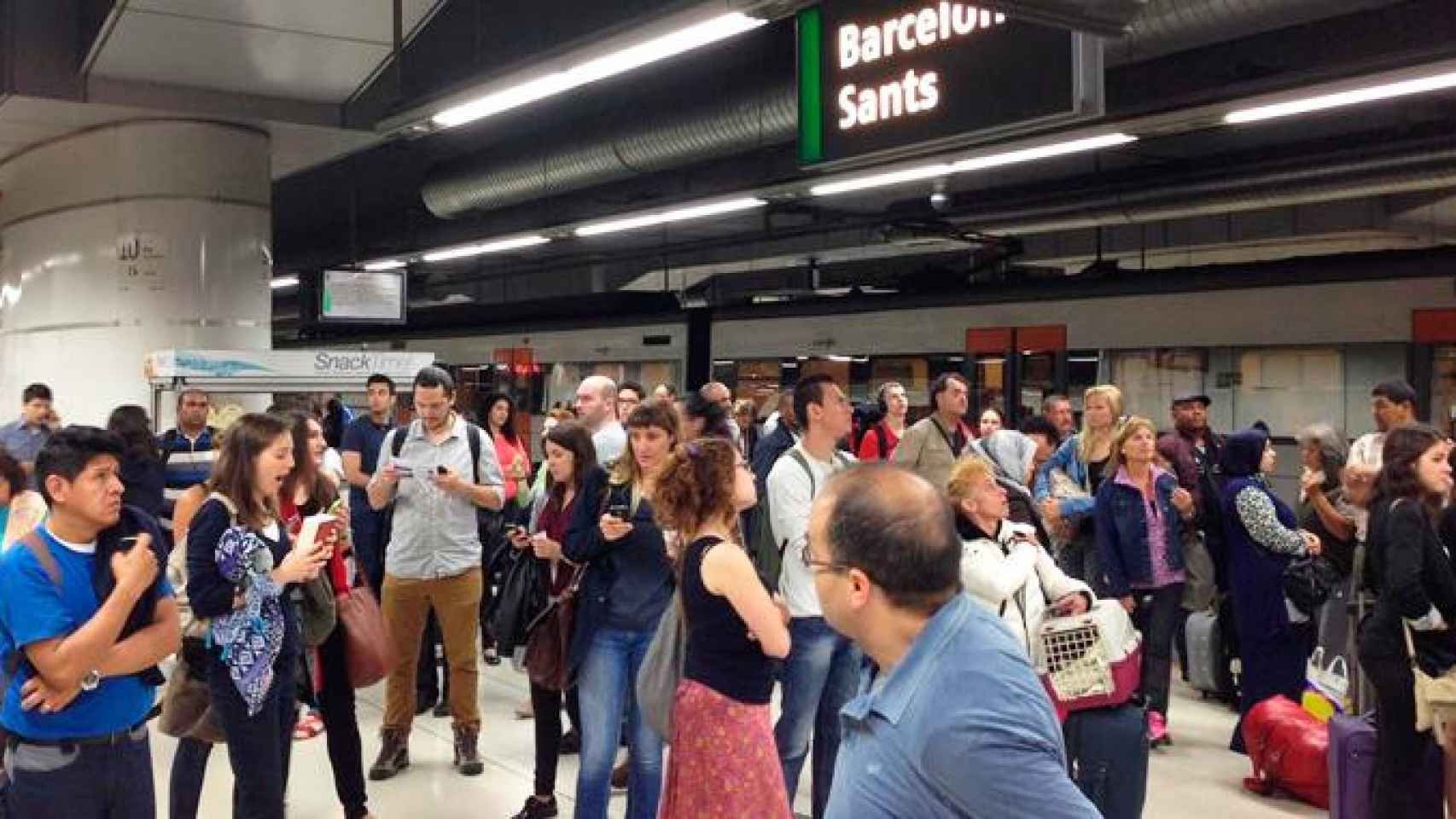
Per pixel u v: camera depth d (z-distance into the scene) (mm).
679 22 4945
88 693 3148
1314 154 9477
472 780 5426
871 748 1819
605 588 4281
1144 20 6457
